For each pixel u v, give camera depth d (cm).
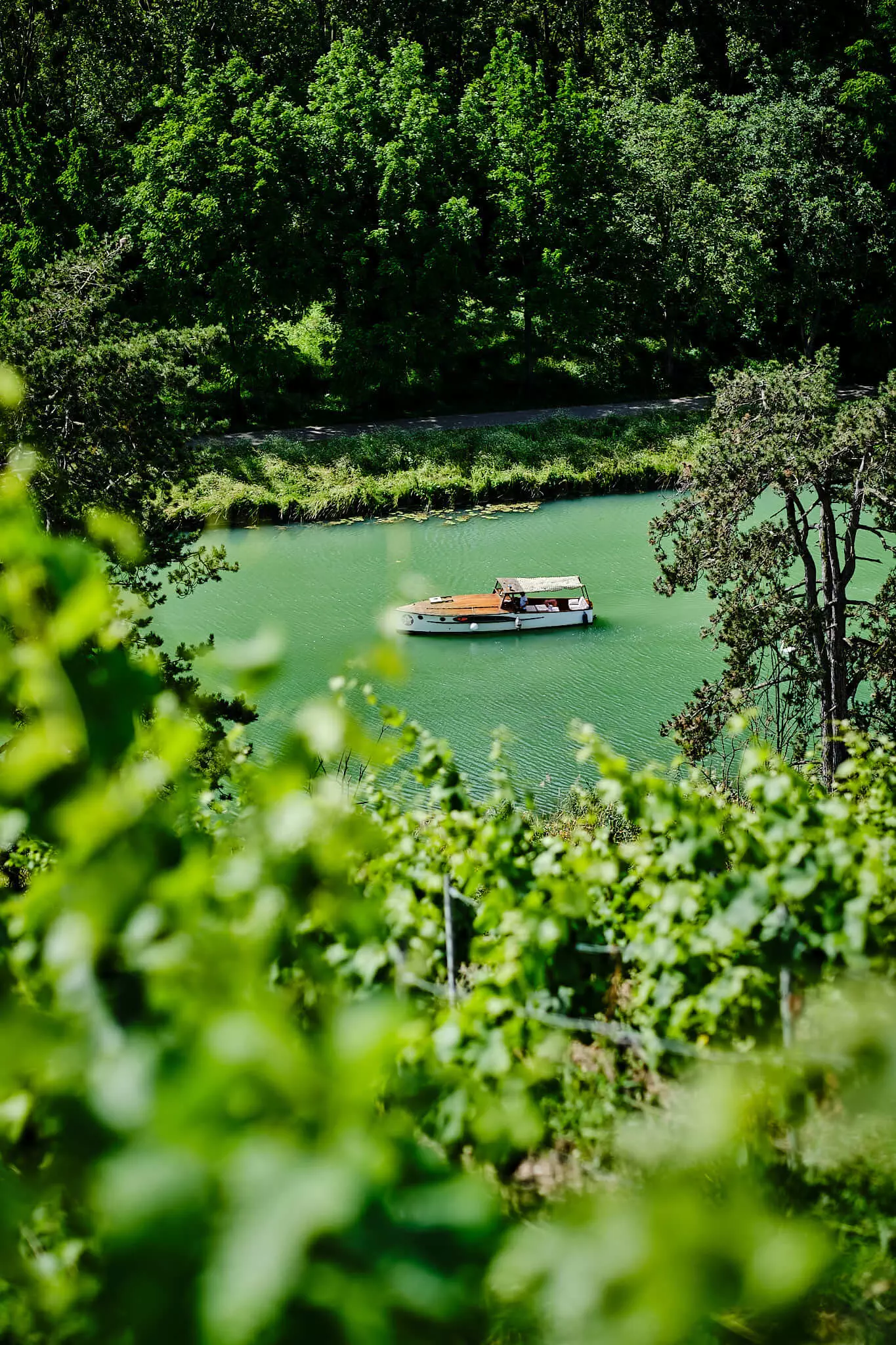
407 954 568
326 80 5712
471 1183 148
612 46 7031
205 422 2239
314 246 5353
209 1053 147
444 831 667
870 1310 373
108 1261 141
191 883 179
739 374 2169
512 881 603
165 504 2014
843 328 6231
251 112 5278
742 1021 519
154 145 5212
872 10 6284
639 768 2611
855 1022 436
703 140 5672
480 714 2930
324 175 5325
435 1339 140
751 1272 156
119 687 184
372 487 4697
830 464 1977
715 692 2006
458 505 4766
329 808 228
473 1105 379
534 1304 162
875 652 1973
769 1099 430
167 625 3391
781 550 2055
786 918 506
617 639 3388
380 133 5516
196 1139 142
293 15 6650
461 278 5459
